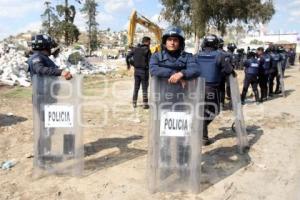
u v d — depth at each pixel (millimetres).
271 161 6949
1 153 7031
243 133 7523
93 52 71000
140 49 11047
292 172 6430
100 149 7230
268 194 5527
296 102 14016
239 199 5312
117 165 6379
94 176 5902
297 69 33094
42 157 5832
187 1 36656
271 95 15531
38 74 5605
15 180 5754
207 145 7742
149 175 5367
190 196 5309
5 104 11805
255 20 36125
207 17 34875
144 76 11148
